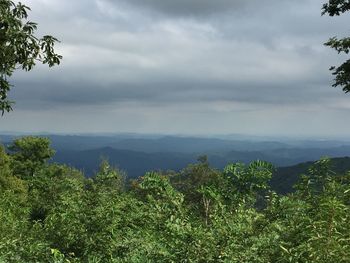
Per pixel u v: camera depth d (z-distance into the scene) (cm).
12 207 1338
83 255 875
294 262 466
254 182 679
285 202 637
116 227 924
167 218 654
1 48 1099
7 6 1125
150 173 698
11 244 720
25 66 1172
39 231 978
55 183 1994
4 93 1205
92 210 936
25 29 1129
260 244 552
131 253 730
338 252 436
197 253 543
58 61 1208
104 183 1043
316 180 723
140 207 951
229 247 547
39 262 722
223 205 646
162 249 592
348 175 695
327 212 468
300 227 538
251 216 627
